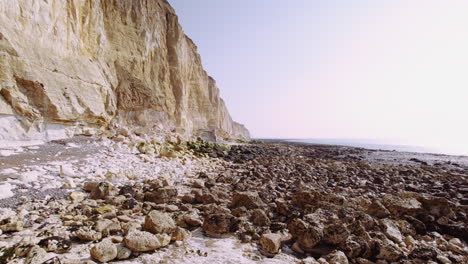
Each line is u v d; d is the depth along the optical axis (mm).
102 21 17875
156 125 21219
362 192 7973
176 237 3744
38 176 6098
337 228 3826
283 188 7836
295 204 5750
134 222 3979
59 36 13008
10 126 9398
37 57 11062
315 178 10469
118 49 19391
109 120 15789
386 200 5695
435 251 3662
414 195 6004
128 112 19016
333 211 4875
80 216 4082
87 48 15844
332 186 8984
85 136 12852
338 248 3697
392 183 10016
